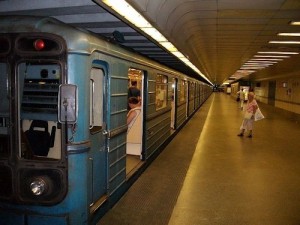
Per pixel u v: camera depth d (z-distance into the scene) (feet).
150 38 17.85
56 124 11.59
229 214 15.61
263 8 19.25
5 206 11.89
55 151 11.68
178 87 40.73
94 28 16.25
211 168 24.22
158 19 15.20
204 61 52.37
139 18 13.52
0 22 11.50
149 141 23.95
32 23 11.27
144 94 22.39
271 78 87.76
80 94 11.46
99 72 14.20
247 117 39.63
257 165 25.49
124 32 17.11
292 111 67.05
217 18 22.08
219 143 35.12
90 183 13.03
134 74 25.66
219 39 30.63
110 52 14.25
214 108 92.68
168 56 28.50
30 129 11.80
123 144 17.35
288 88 72.02
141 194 18.03
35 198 11.53
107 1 10.67
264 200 17.62
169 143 34.27
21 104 11.69
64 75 11.17
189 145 33.42
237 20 22.58
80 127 11.55
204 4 18.65
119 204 16.40
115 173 16.14
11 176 11.66
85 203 11.87
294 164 26.04
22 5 12.78
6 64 11.42
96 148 13.80
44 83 11.49
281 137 40.42
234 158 27.78
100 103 14.34
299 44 31.99
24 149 11.76
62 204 11.48
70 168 11.41
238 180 21.27
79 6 12.13
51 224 11.53
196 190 19.04
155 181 20.56
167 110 31.55
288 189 19.61
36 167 11.50
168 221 14.60
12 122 11.53
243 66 65.31
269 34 27.12
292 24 23.07
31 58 11.26
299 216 15.51
